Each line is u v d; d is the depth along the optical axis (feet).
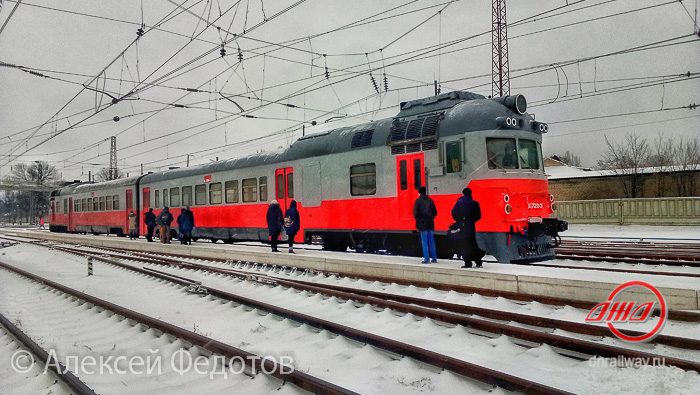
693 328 18.67
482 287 27.07
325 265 36.27
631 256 42.22
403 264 31.24
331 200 44.01
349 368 15.48
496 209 32.37
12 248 77.87
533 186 33.94
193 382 14.65
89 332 21.43
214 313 24.35
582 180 105.19
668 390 12.86
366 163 40.73
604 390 13.16
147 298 29.53
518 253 32.63
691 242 59.06
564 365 15.20
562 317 21.27
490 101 34.78
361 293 28.04
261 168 53.36
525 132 34.68
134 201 81.51
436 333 19.27
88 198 99.60
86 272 43.60
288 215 43.34
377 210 39.60
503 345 16.81
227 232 59.41
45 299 29.73
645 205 84.79
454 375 14.01
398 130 38.55
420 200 33.27
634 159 111.34
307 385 13.25
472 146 33.45
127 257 52.54
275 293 29.04
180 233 59.57
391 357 16.28
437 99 37.99
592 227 86.89
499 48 90.74
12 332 20.44
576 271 29.71
